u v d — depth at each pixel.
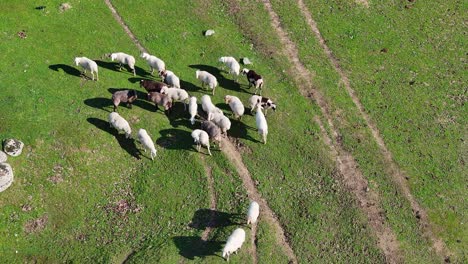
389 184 29.25
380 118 33.34
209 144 29.84
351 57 37.88
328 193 28.50
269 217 27.02
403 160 30.72
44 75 32.75
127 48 36.41
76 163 28.44
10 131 28.77
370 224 27.08
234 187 28.28
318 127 32.19
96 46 36.09
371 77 36.38
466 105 34.94
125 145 29.80
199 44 37.62
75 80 33.00
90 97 32.00
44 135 28.98
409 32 40.69
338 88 35.16
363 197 28.39
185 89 33.97
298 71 36.12
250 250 25.28
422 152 31.36
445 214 28.06
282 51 37.72
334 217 27.31
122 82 33.78
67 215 26.81
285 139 31.27
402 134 32.41
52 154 28.45
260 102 31.70
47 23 36.94
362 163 30.27
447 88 36.16
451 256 26.23
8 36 34.97
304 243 26.00
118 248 25.64
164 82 33.59
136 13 39.50
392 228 27.05
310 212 27.39
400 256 25.88
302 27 40.03
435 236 26.98
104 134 29.89
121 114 31.20
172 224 26.67
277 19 40.59
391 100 34.72
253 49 37.75
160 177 28.62
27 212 26.38
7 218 25.92
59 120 29.94
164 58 36.06
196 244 25.45
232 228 26.12
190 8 40.56
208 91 34.06
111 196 27.92
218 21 39.78
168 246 25.19
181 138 30.50
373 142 31.61
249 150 30.41
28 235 25.83
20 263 25.00
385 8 42.75
